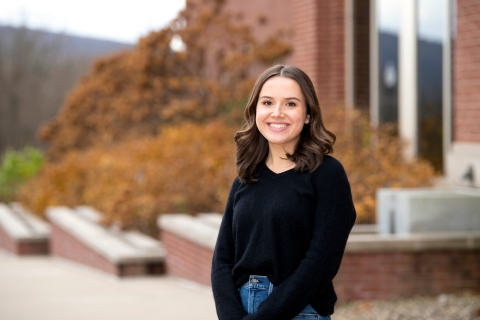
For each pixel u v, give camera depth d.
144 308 7.28
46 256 13.74
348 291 6.91
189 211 10.80
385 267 6.93
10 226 14.64
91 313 7.08
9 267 11.54
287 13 14.13
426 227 7.02
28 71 34.12
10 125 33.00
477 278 7.00
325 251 2.99
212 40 15.36
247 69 14.99
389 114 11.09
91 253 10.77
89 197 13.35
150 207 10.74
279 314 2.95
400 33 10.75
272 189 3.14
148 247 9.73
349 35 11.48
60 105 34.03
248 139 3.27
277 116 3.15
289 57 14.49
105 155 14.45
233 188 3.32
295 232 3.06
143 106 15.88
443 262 6.98
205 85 15.10
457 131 8.90
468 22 8.61
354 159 8.98
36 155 20.25
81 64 35.44
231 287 3.15
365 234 7.66
